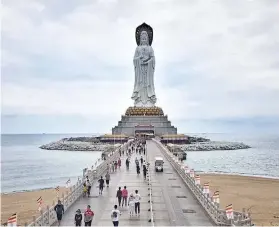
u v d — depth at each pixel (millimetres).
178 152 114875
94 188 50719
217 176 91188
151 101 182500
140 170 68125
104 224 33000
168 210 38156
